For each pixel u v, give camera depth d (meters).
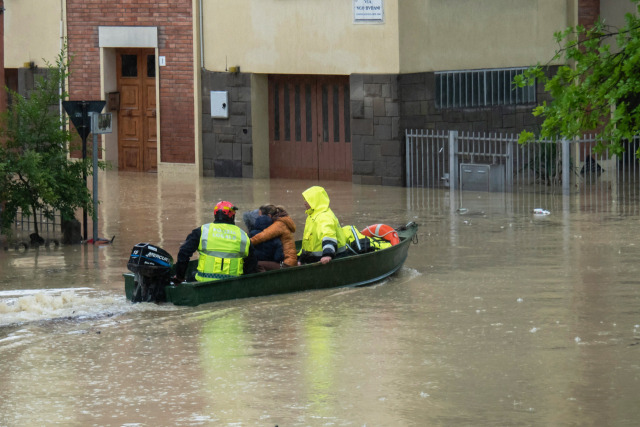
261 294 18.78
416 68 35.88
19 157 25.03
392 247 20.58
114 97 42.00
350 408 12.02
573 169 35.31
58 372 13.79
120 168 42.53
